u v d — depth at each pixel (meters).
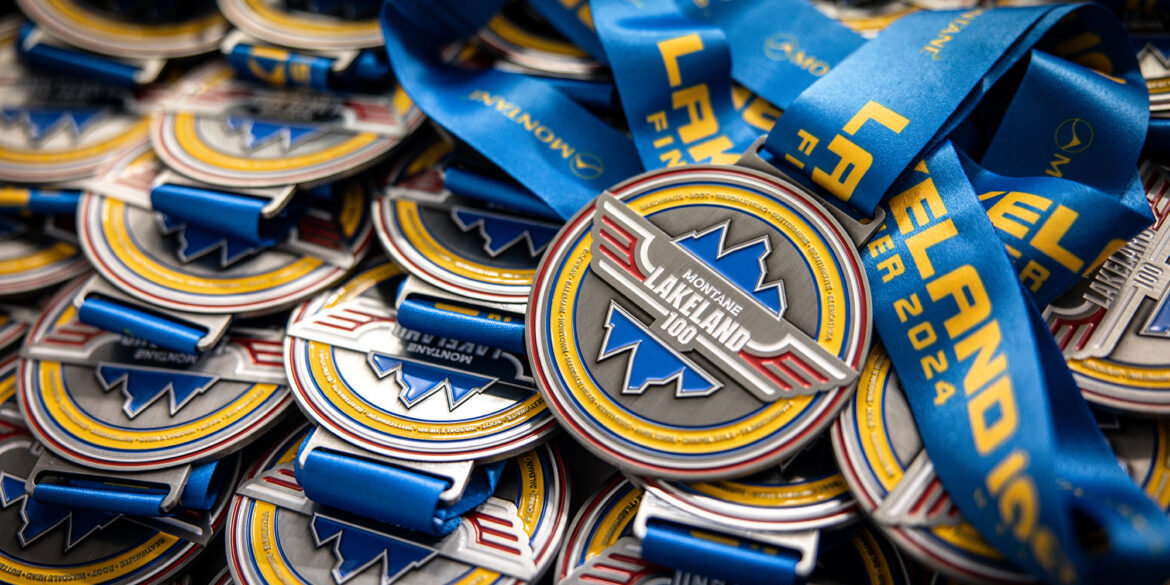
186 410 0.34
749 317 0.32
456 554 0.32
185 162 0.37
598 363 0.32
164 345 0.35
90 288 0.36
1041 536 0.28
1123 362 0.32
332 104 0.38
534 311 0.32
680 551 0.31
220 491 0.34
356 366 0.34
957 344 0.31
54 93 0.41
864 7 0.38
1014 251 0.32
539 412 0.33
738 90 0.36
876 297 0.32
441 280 0.34
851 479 0.30
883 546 0.32
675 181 0.33
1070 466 0.30
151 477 0.33
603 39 0.35
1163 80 0.35
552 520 0.32
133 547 0.33
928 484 0.30
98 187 0.38
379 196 0.36
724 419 0.31
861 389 0.31
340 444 0.33
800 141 0.33
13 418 0.36
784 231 0.32
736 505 0.31
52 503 0.34
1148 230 0.33
